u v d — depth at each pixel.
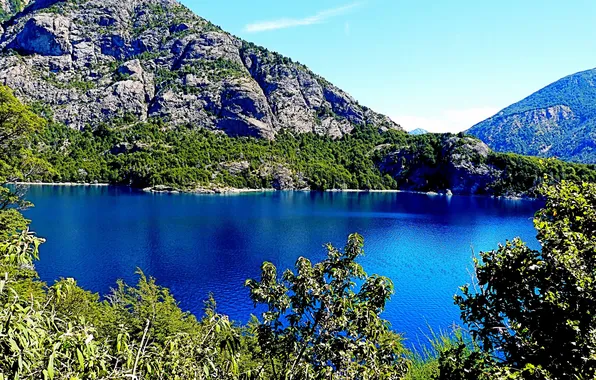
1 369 3.71
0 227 26.55
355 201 165.25
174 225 91.75
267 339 7.70
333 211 129.00
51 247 67.00
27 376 3.89
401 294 50.47
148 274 54.78
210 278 54.16
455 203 166.12
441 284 54.72
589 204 8.48
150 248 69.31
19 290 15.62
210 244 74.62
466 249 75.81
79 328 4.61
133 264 59.12
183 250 69.06
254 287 8.02
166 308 19.66
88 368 4.43
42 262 58.12
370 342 7.44
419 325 40.78
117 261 60.25
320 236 85.50
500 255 8.26
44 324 4.45
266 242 78.12
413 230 95.62
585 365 6.22
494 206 155.38
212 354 6.31
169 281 52.38
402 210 136.62
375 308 7.62
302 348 7.36
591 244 7.59
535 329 7.26
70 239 73.25
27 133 33.25
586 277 6.85
